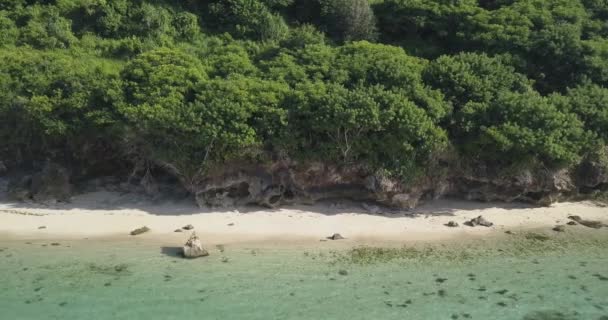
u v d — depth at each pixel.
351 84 40.38
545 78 46.19
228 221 35.84
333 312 23.98
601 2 53.34
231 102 36.38
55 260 28.77
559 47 45.50
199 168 36.72
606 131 40.84
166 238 32.66
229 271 28.05
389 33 53.09
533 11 50.34
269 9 53.44
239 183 37.97
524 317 24.16
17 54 44.44
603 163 40.72
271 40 50.38
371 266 29.31
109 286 25.88
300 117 37.28
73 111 39.22
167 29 51.00
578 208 41.06
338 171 38.16
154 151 37.44
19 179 40.78
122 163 41.91
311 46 45.50
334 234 33.75
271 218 36.69
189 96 38.69
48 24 49.75
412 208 39.12
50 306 23.83
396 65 40.47
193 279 26.92
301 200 38.91
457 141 39.09
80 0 52.91
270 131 36.44
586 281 28.02
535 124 37.91
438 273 28.62
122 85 39.28
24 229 33.34
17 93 40.31
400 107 36.09
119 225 34.56
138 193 40.19
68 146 40.75
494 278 28.19
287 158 37.41
